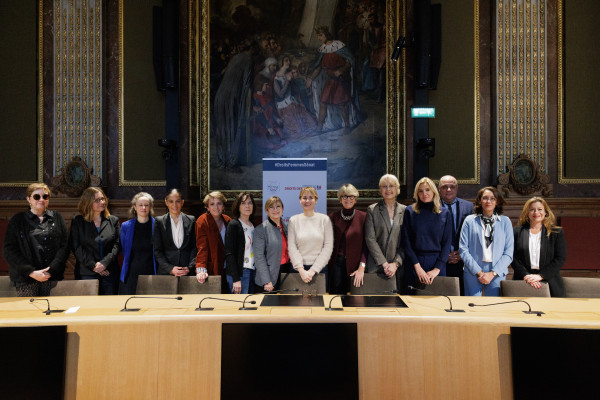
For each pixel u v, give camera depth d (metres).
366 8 6.91
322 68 6.97
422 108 6.30
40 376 2.40
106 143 6.77
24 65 6.79
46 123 6.81
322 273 3.96
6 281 3.69
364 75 6.94
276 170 4.89
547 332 2.36
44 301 3.12
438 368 2.52
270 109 6.98
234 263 3.97
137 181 6.75
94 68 6.78
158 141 6.39
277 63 6.98
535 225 3.85
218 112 6.97
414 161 6.70
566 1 6.57
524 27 6.64
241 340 2.47
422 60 6.40
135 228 4.26
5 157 6.81
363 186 6.96
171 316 2.57
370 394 2.52
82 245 4.07
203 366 2.56
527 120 6.63
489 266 3.82
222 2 6.96
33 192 3.79
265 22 6.98
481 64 6.68
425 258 3.90
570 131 6.58
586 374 2.33
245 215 4.28
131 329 2.55
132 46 6.73
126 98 6.74
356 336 2.46
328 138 6.98
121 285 4.21
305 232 3.95
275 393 2.45
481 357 2.49
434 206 3.91
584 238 6.39
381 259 3.99
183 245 4.26
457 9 6.66
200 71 6.91
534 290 3.49
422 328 2.54
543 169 6.59
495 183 6.61
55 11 6.80
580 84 6.57
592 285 3.62
